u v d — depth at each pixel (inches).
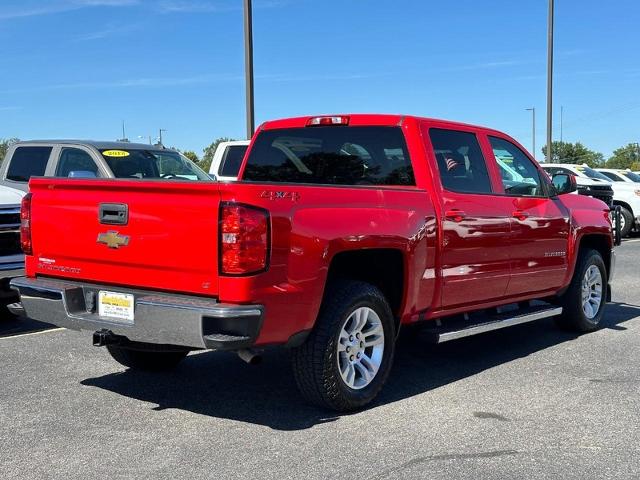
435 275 220.8
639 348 279.4
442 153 233.5
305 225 178.5
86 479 154.0
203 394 216.2
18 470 158.7
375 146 237.9
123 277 186.1
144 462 163.3
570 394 217.2
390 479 154.6
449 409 202.4
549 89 986.7
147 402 207.9
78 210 193.6
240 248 165.8
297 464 162.4
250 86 529.3
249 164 271.7
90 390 219.3
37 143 393.4
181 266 174.2
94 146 379.6
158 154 405.7
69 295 191.6
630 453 170.2
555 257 277.6
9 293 287.3
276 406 204.8
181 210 173.2
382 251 207.6
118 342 186.1
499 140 263.3
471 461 164.7
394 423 190.4
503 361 258.5
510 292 257.9
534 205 265.4
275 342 176.2
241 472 157.9
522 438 179.6
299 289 177.3
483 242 238.1
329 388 190.4
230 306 165.8
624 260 585.0
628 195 773.9
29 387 221.5
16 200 293.0
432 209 219.3
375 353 204.5
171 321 169.8
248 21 522.6
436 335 221.8
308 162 256.1
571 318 301.0
